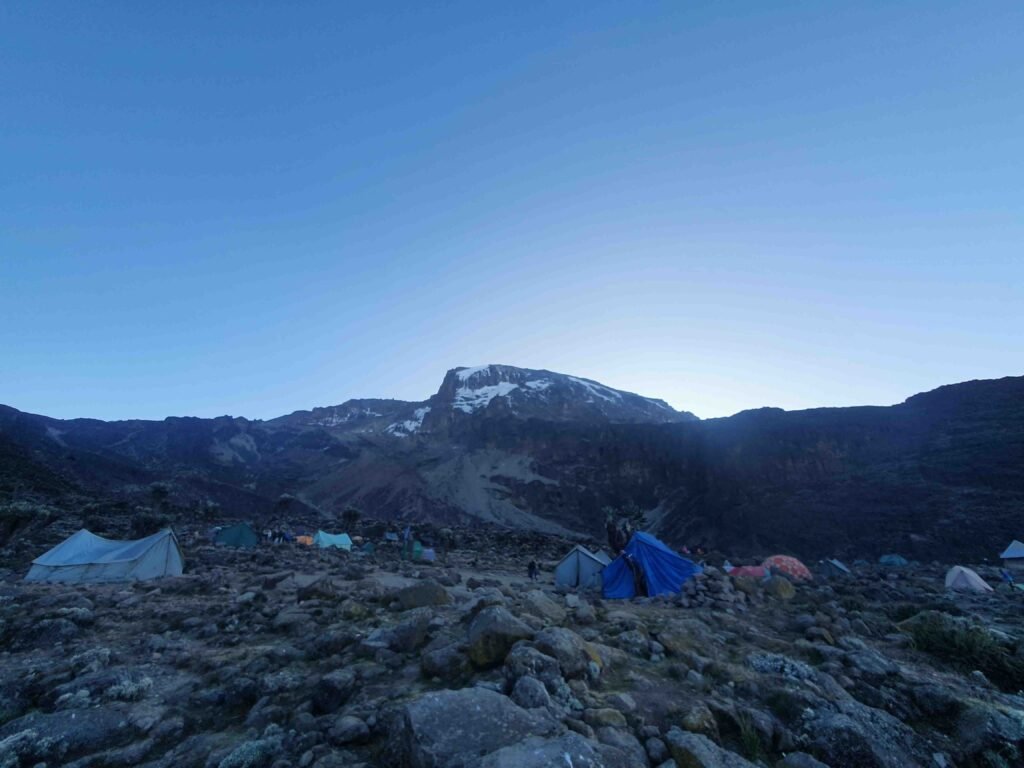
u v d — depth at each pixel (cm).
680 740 503
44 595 1352
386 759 470
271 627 1036
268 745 515
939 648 930
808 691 659
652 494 12212
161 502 5519
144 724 595
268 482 14538
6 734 573
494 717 464
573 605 1151
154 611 1221
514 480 14175
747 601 1412
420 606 1139
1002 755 569
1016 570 3625
